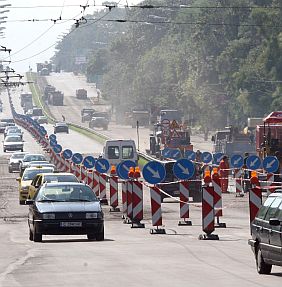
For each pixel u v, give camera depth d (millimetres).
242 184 98812
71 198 58219
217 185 65312
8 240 58750
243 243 53781
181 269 40531
